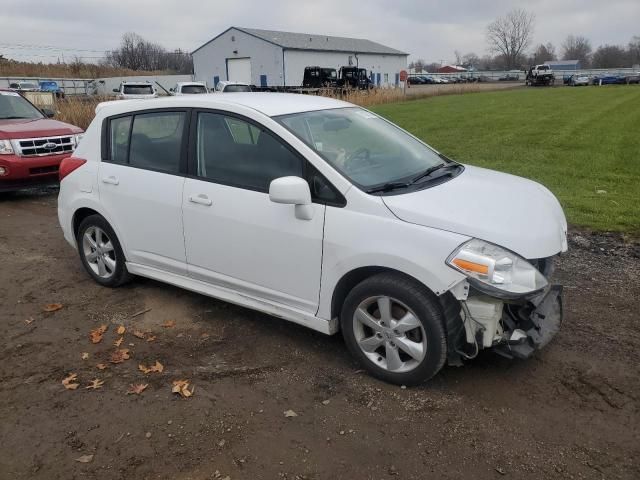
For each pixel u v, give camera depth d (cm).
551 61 10450
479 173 432
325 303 368
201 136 423
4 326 450
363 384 357
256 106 405
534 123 1797
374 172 379
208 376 370
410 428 313
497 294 306
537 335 341
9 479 282
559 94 3459
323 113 427
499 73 7894
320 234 357
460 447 297
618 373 360
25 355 404
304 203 351
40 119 995
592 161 1092
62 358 399
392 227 332
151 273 476
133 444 306
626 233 639
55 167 910
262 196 384
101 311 473
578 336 408
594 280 511
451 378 359
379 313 352
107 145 491
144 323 450
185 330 436
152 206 449
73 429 319
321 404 337
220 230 407
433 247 318
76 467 290
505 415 322
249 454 296
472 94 3803
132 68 8519
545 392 343
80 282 539
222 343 414
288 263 377
